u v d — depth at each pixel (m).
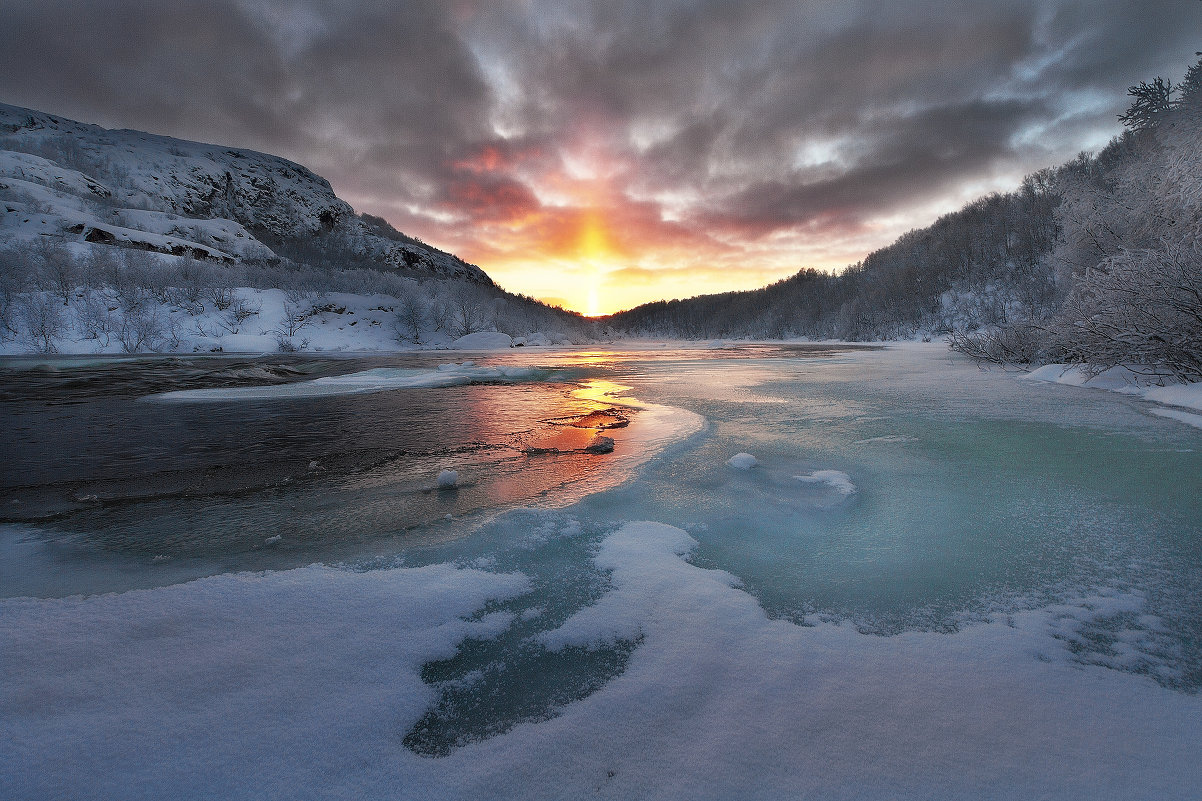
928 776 1.43
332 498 4.38
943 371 15.27
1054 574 2.74
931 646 2.09
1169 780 1.41
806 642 2.12
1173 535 3.19
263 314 48.75
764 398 10.02
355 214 196.62
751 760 1.51
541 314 92.81
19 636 2.09
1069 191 15.70
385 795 1.41
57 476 5.30
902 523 3.52
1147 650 2.06
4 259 38.03
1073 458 5.01
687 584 2.63
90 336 36.69
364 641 2.11
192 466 5.69
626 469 4.93
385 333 52.53
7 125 141.75
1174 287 8.07
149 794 1.37
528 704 1.80
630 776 1.47
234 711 1.69
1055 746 1.54
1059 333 11.32
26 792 1.35
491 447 6.34
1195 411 6.98
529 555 3.05
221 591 2.50
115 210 82.81
